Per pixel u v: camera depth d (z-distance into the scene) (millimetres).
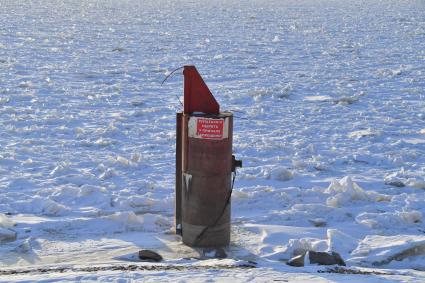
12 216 11523
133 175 14539
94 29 58344
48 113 22062
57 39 48375
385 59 39188
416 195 13117
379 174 15047
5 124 20078
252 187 13297
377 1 129375
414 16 79875
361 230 11102
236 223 11328
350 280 8172
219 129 9883
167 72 33000
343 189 12984
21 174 14438
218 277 8219
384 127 20609
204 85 10039
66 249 9953
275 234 10617
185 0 131750
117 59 37781
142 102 24438
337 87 28844
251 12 88625
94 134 18906
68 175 14070
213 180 9969
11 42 44906
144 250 9625
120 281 8039
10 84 28094
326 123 21266
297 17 78750
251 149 17172
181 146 10281
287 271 8602
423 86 29547
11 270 8820
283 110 23469
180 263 9305
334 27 63625
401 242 9914
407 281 8266
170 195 12992
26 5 100500
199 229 10039
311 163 15625
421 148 17828
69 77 30797
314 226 11344
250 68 35062
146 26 62781
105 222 11047
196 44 46250
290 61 38188
